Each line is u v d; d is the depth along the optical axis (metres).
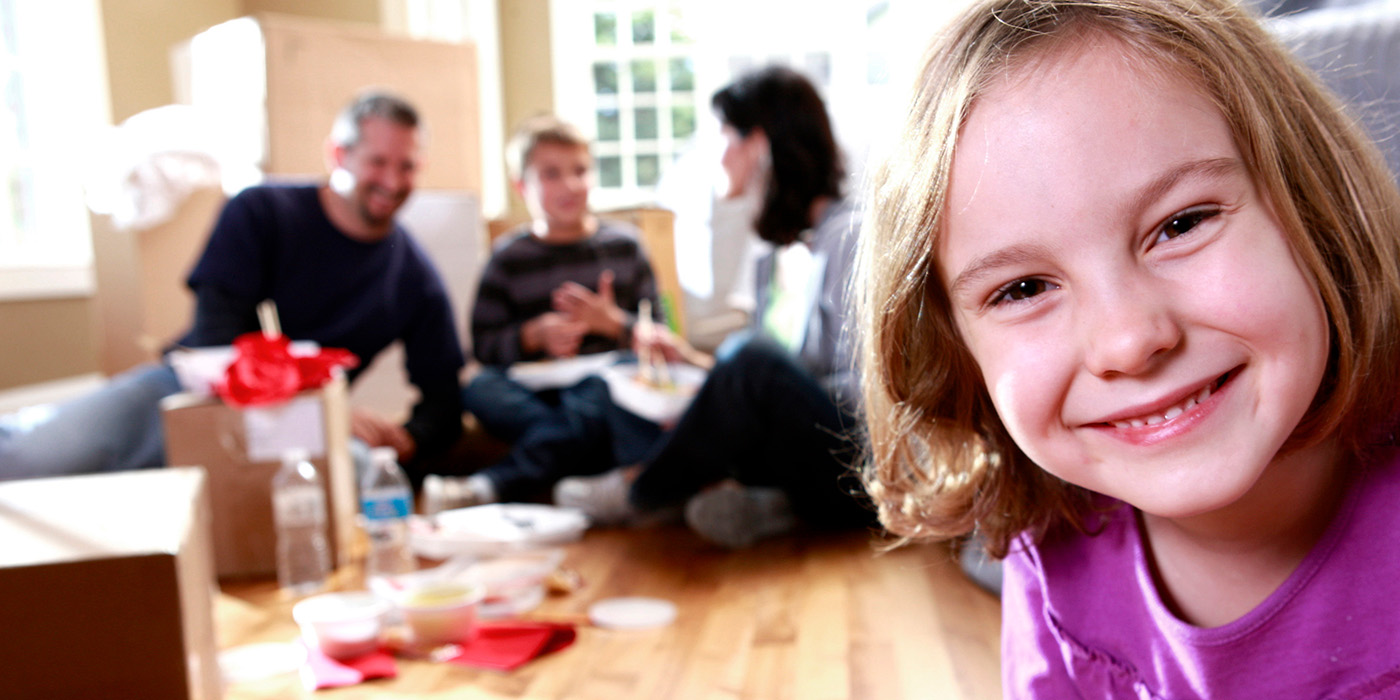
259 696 1.31
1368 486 0.71
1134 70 0.58
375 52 3.53
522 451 2.46
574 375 2.61
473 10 4.73
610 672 1.37
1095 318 0.58
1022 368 0.63
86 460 2.04
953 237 0.65
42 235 4.03
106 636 0.96
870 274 0.77
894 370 0.78
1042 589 0.87
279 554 1.85
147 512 1.10
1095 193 0.57
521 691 1.31
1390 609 0.68
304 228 2.61
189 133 3.05
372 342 2.71
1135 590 0.80
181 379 2.23
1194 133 0.57
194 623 1.05
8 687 0.94
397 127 2.57
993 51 0.63
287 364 1.85
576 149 2.96
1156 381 0.58
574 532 1.97
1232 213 0.58
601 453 2.56
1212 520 0.73
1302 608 0.70
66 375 3.89
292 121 3.35
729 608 1.62
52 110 4.01
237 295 2.53
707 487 2.17
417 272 2.78
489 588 1.60
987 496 0.86
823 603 1.63
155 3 4.35
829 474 2.05
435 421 2.71
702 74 4.98
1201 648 0.73
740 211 3.68
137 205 2.96
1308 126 0.65
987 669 1.34
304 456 1.85
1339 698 0.70
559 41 4.93
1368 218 0.67
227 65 3.44
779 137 2.33
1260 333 0.56
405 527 1.80
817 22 4.79
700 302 3.75
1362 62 1.31
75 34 4.02
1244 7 0.69
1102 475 0.63
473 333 2.92
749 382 2.00
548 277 2.98
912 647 1.43
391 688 1.33
